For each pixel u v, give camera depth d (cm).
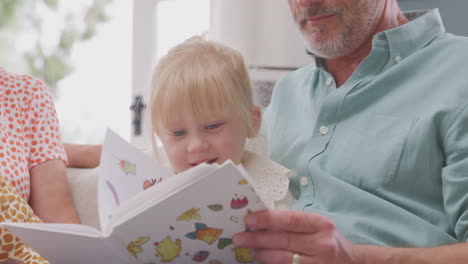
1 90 130
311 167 116
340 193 110
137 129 200
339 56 123
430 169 103
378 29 123
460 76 104
